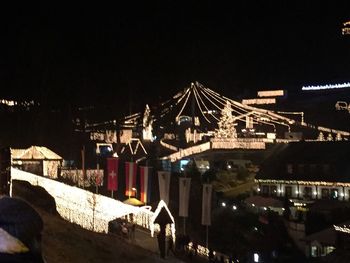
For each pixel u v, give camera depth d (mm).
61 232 23188
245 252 51812
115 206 38250
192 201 65250
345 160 75562
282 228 60000
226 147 108562
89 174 56406
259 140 110000
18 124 69750
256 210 69625
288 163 79812
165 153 102625
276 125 139375
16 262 2291
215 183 82875
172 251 32719
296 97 190000
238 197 77625
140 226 42125
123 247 25781
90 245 22938
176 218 58375
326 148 79875
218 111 138250
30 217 2377
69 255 20531
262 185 80312
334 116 160250
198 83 133375
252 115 139500
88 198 37250
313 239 50219
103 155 82188
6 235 2312
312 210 63406
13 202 2404
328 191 73562
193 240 50250
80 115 86312
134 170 44344
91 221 36719
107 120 95500
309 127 135125
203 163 102938
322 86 190250
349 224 48719
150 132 100375
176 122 125250
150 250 31703
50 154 54844
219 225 60875
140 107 102750
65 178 53969
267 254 52281
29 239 2363
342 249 41438
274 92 186500
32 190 34625
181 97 128625
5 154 16391
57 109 77875
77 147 77188
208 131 128625
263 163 84188
